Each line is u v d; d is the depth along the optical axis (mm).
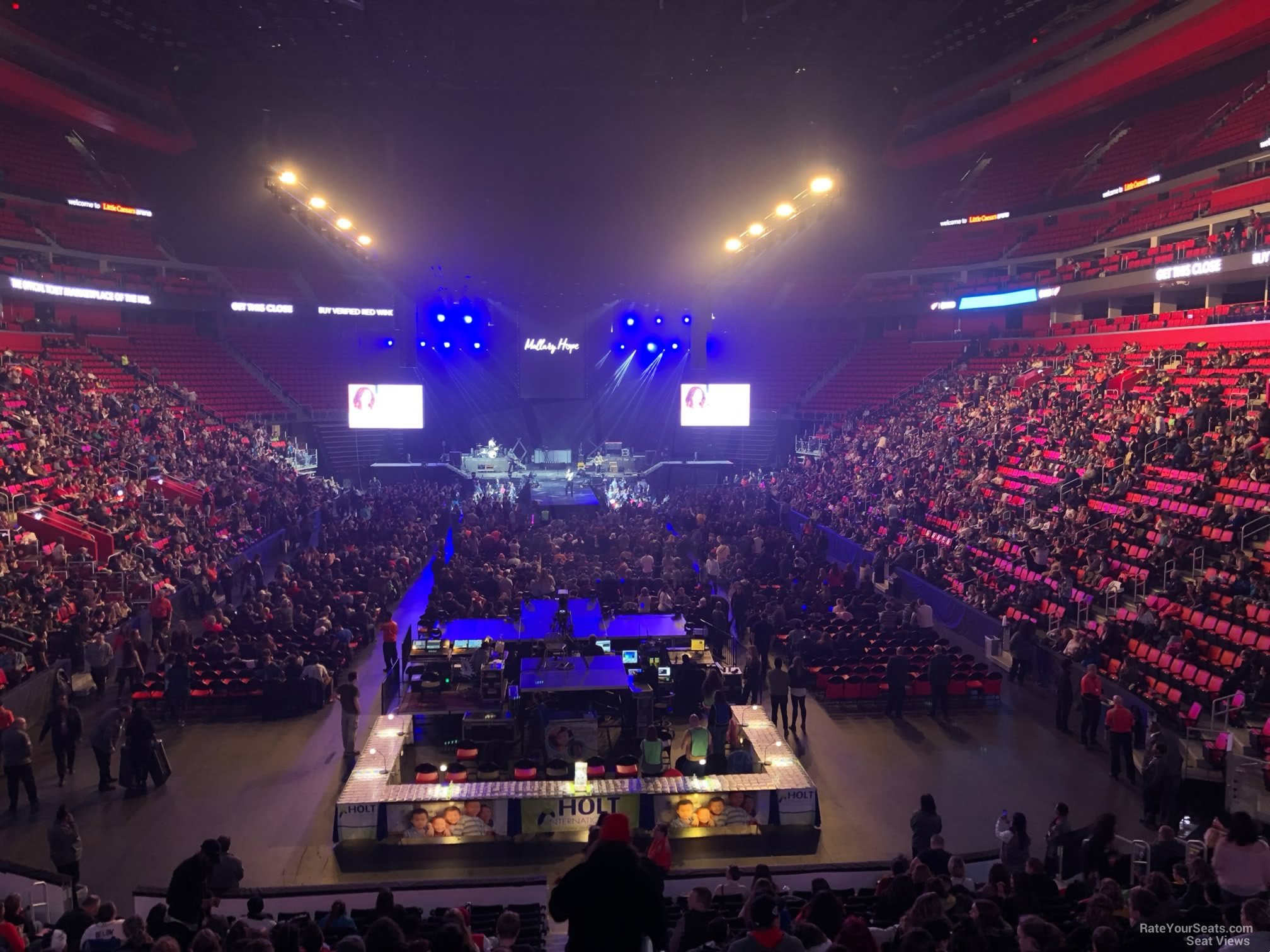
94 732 18625
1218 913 8328
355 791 17031
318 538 44469
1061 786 18766
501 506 45219
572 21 36969
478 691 22734
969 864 14328
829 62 43531
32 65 49281
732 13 36500
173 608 29719
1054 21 46625
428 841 16734
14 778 17625
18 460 33312
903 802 18250
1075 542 28828
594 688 20797
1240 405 31141
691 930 10141
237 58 42406
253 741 21531
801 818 17219
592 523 44094
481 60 42000
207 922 10719
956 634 29625
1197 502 27750
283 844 16719
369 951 7500
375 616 29812
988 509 35156
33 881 13578
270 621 26906
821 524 42625
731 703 23484
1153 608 24203
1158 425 32438
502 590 30562
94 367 49344
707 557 37688
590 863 3564
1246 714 18969
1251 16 38375
